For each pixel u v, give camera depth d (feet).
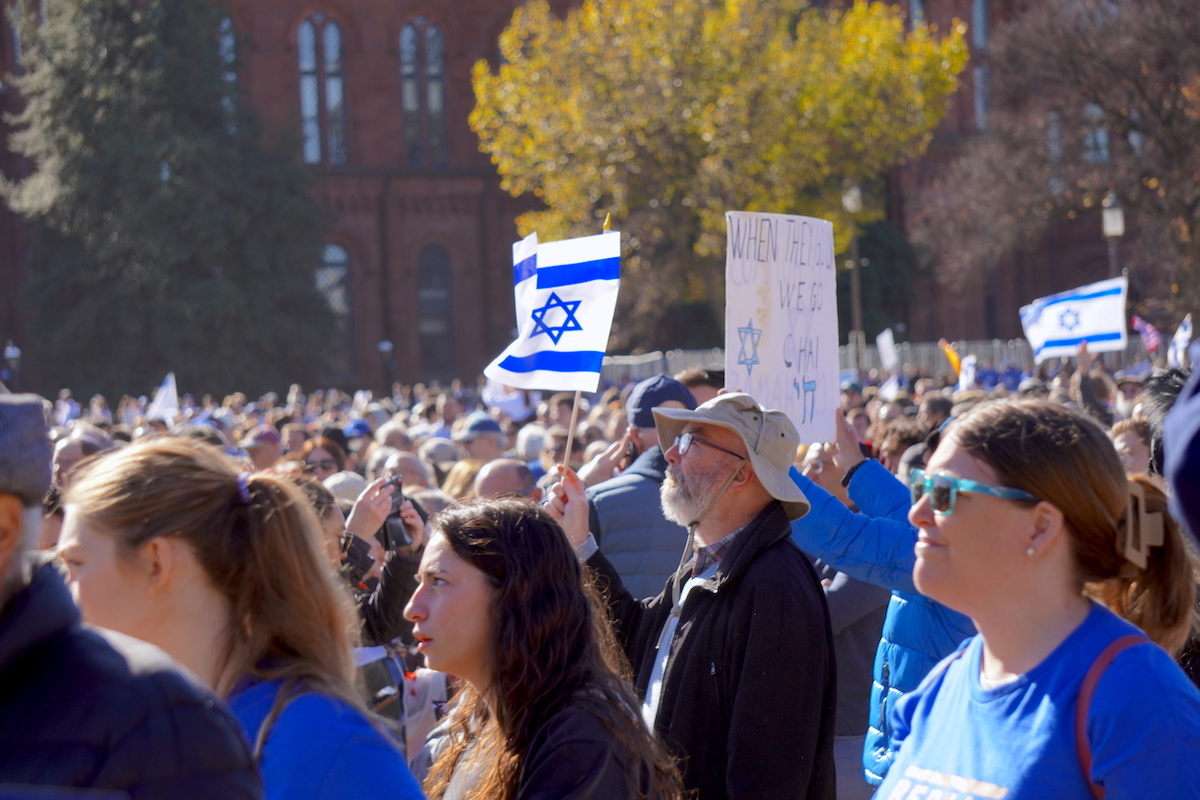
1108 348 48.47
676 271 148.66
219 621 8.69
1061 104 164.35
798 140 137.80
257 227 196.65
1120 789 7.94
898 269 214.28
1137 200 159.94
